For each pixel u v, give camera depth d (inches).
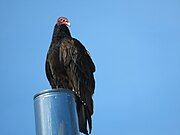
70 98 251.1
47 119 243.3
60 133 240.2
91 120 378.9
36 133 243.8
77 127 247.4
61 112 245.3
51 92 248.2
